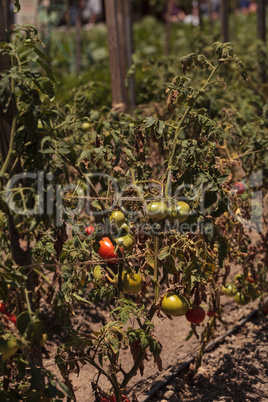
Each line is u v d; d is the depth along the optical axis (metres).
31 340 1.85
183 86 2.35
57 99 4.24
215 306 3.09
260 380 3.21
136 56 5.13
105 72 10.17
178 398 2.98
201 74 5.17
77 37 10.11
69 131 3.78
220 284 3.22
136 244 2.52
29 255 2.18
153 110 4.50
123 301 2.35
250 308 4.16
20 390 2.12
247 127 3.52
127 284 2.42
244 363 3.39
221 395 3.04
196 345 3.56
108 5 4.61
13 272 1.85
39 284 3.09
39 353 2.19
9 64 1.98
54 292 3.35
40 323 1.85
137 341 2.41
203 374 3.26
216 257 2.78
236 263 3.48
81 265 2.66
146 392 2.98
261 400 3.00
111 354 2.44
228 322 3.93
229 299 4.37
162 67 5.04
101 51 13.05
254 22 17.00
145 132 2.52
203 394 3.05
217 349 3.57
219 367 3.35
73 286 2.70
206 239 2.42
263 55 6.60
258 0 6.67
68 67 11.68
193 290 2.41
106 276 2.38
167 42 9.81
